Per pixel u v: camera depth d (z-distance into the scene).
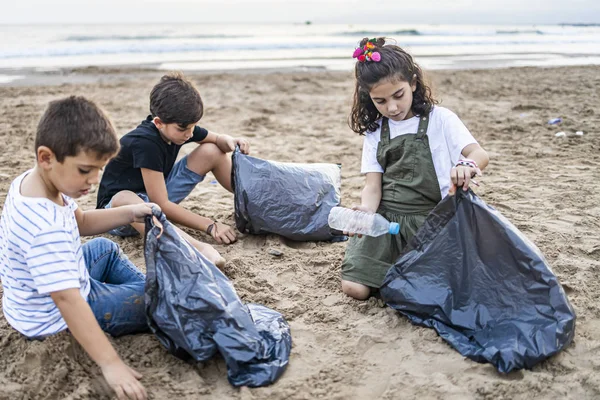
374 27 48.97
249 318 2.47
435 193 3.06
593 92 9.42
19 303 2.32
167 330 2.37
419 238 2.80
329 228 3.76
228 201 4.57
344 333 2.71
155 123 3.40
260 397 2.24
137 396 2.18
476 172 2.69
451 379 2.35
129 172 3.62
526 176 5.02
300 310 2.93
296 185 3.75
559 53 18.78
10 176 5.08
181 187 3.90
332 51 19.36
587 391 2.25
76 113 2.09
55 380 2.24
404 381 2.34
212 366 2.45
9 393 2.18
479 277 2.65
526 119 7.39
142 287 2.62
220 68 13.72
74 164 2.11
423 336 2.65
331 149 6.28
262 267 3.41
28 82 10.94
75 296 2.15
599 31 40.94
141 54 17.81
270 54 18.06
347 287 3.05
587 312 2.79
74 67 13.47
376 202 3.19
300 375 2.39
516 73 12.32
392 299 2.83
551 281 2.51
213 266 2.55
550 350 2.38
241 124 7.55
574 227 3.84
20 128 6.96
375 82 2.85
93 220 2.56
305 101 9.38
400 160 3.09
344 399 2.26
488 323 2.57
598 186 4.68
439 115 3.04
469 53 18.92
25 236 2.13
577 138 6.29
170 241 2.46
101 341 2.21
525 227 3.82
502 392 2.24
